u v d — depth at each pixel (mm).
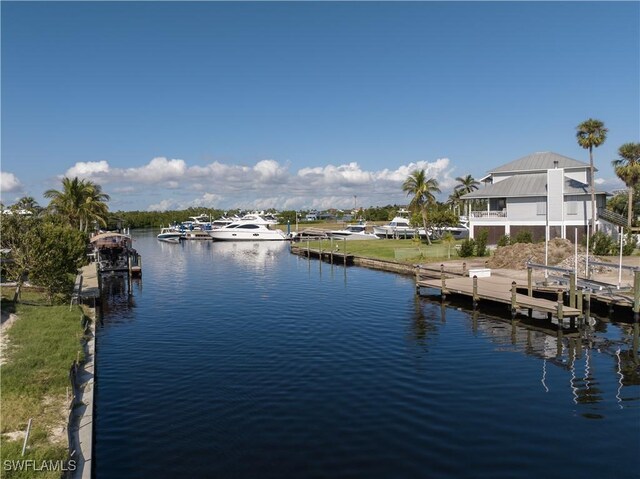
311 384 16672
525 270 38438
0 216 27203
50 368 15141
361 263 54344
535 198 53750
